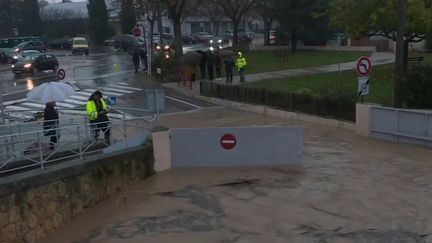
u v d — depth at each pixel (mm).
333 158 16562
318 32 55750
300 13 53594
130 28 75625
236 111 24906
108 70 40750
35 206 12203
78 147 14406
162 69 34344
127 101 27156
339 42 60688
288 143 15969
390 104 21750
